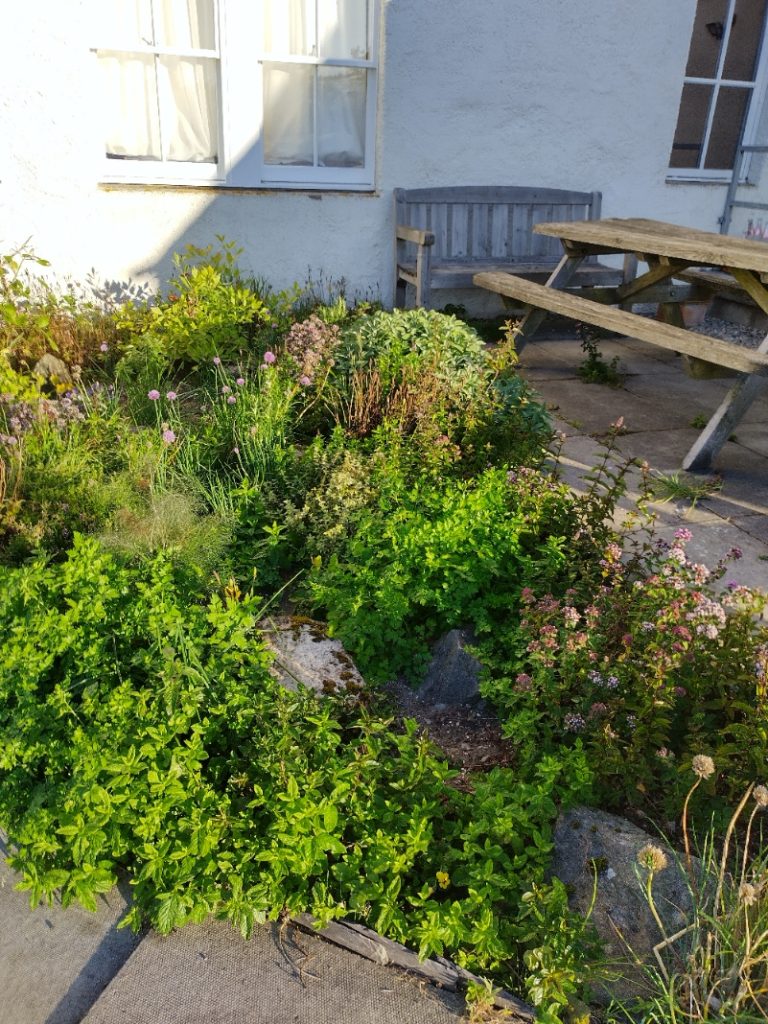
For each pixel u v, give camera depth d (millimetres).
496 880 1940
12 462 3326
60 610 2480
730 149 7547
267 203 5871
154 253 5734
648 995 1815
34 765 2230
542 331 6742
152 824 1964
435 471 3455
